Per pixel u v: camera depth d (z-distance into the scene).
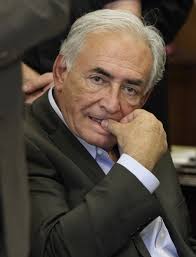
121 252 3.61
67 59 3.86
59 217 3.46
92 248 3.33
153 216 3.47
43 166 3.74
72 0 5.32
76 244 3.33
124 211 3.40
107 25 3.78
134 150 3.60
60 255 3.35
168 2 6.10
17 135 2.31
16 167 2.31
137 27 3.84
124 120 3.84
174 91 9.94
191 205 6.11
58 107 3.98
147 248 4.02
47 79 4.64
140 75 3.82
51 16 2.17
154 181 3.52
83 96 3.78
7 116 2.26
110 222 3.36
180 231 4.35
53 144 3.90
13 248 2.32
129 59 3.75
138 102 3.94
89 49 3.76
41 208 3.52
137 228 3.45
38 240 3.40
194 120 9.99
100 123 3.82
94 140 3.84
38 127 3.95
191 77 9.81
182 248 4.04
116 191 3.42
